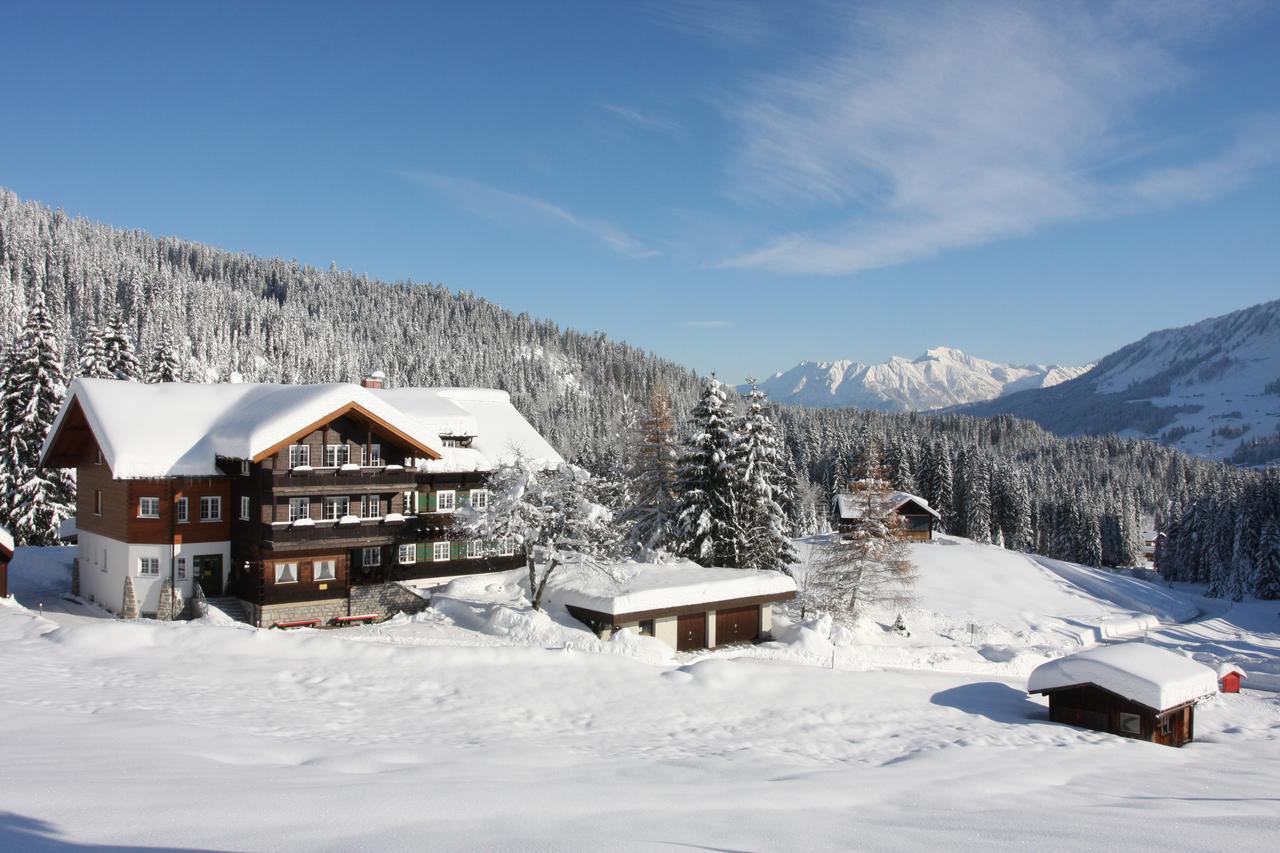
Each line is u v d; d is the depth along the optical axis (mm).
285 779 12875
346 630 39062
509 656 30609
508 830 9875
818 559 62438
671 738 22984
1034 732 27750
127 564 40188
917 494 127750
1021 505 130000
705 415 53406
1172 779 21016
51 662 25141
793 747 22922
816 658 43312
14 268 191375
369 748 17781
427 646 32000
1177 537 130250
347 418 42875
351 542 41500
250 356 186375
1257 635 73125
